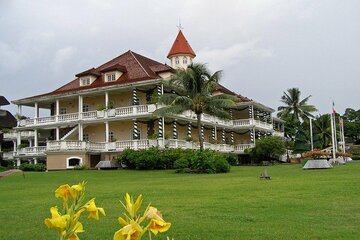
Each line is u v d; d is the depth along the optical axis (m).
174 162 33.56
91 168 38.34
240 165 47.09
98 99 45.81
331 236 7.09
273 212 9.80
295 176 22.92
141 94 43.28
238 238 7.14
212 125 50.50
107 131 42.59
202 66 34.53
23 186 20.84
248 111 57.84
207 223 8.57
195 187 17.11
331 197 12.30
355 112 107.50
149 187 17.78
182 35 57.81
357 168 30.73
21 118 47.59
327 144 79.56
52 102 47.69
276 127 71.81
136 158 35.38
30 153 44.81
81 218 9.63
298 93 80.69
